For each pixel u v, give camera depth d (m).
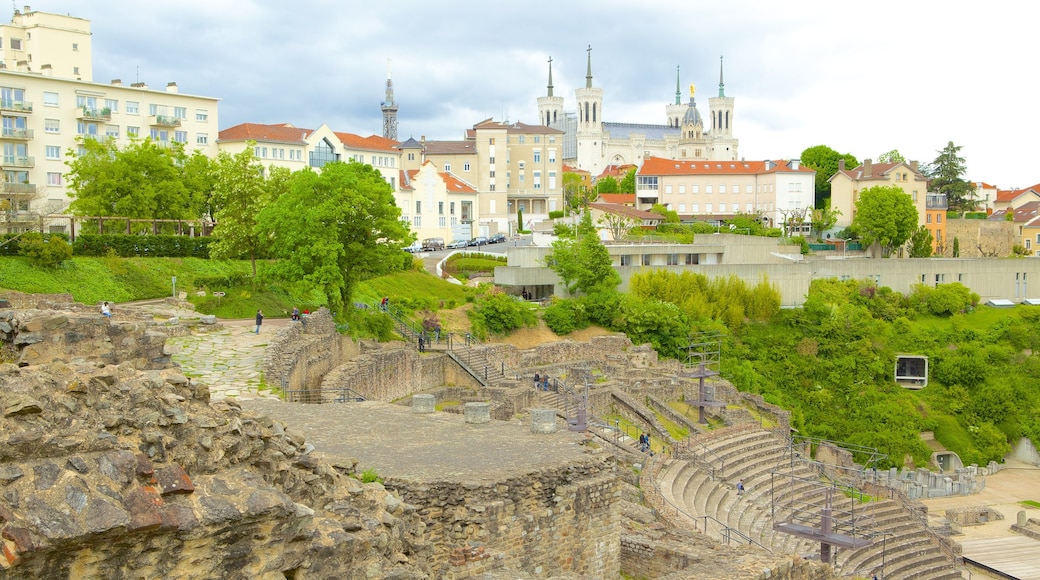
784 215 156.25
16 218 74.88
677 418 67.81
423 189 150.88
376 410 33.81
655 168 171.88
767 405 80.19
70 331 16.91
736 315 97.25
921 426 88.81
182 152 90.69
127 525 11.89
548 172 186.88
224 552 13.18
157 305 60.81
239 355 46.38
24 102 100.56
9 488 11.39
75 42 126.06
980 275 122.38
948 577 54.75
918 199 157.62
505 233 173.50
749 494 52.22
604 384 68.25
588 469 25.05
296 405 34.69
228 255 72.62
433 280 91.56
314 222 57.16
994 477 85.31
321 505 16.03
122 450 12.59
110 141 84.62
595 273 92.31
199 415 14.09
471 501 22.14
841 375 93.19
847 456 79.69
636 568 26.52
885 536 54.75
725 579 22.11
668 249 109.88
